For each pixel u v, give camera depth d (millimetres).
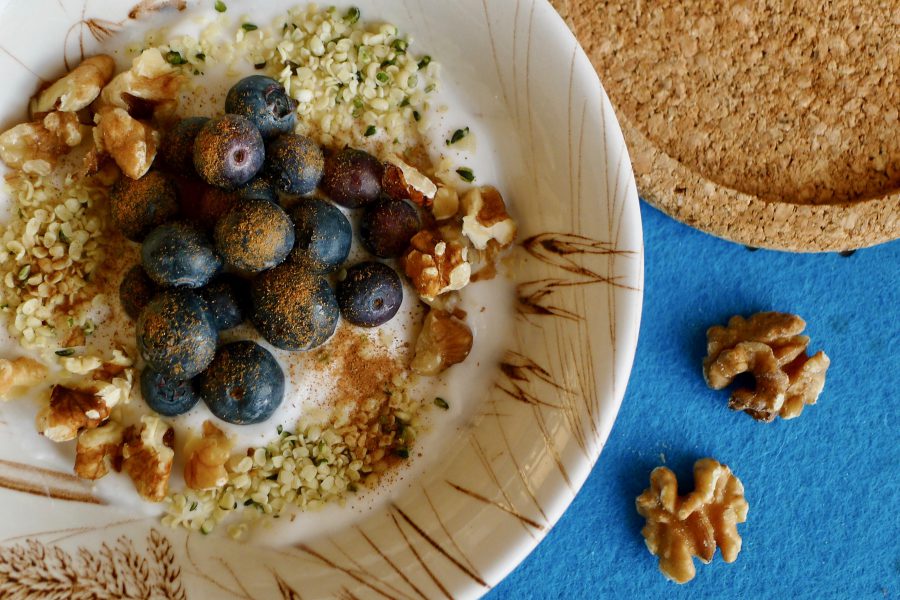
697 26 281
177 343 246
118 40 257
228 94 257
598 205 251
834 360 299
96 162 254
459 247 265
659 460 295
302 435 268
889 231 280
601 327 251
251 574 261
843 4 282
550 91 252
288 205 262
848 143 284
